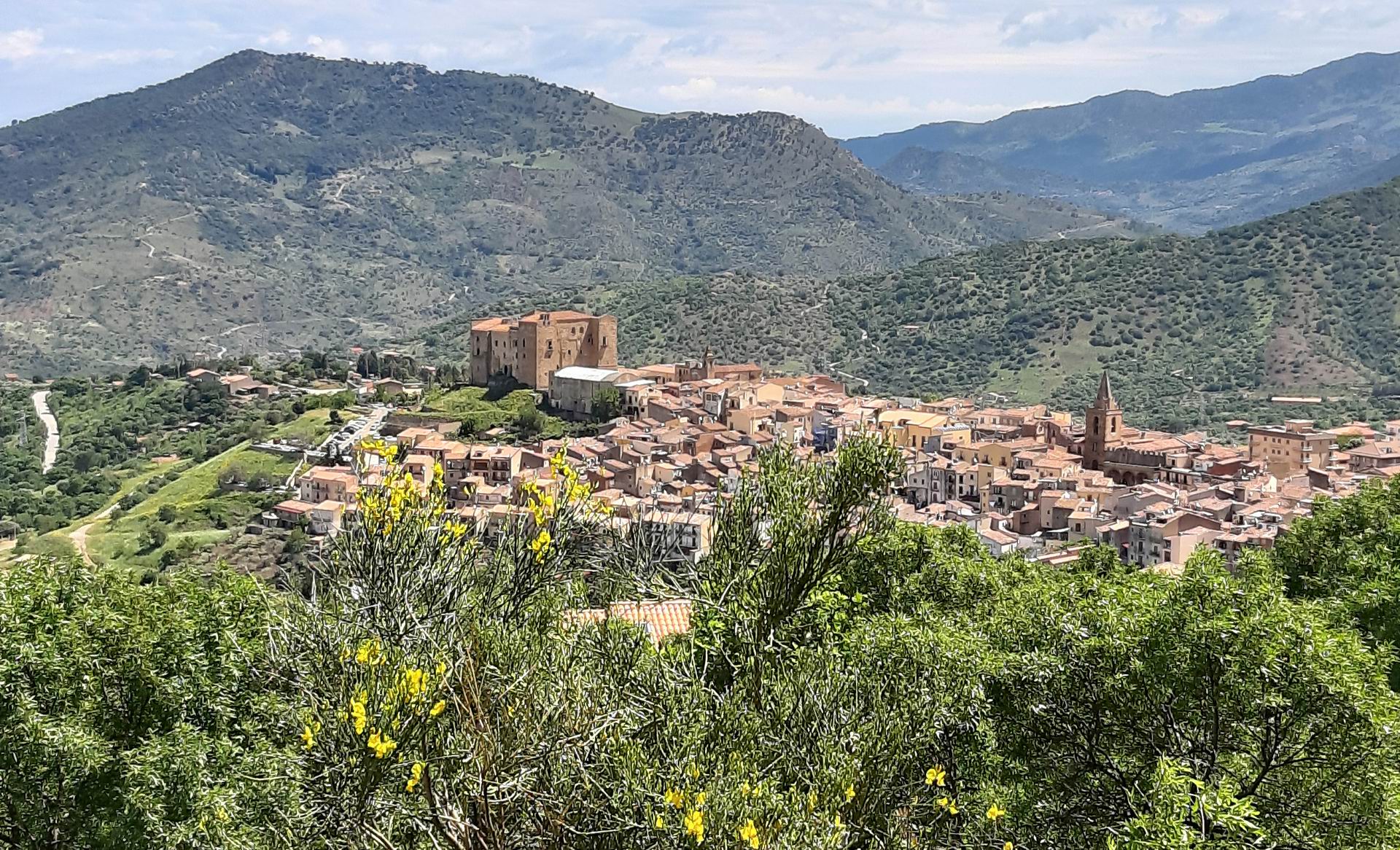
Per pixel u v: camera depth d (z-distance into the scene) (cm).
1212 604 2603
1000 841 2202
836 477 1992
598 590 1930
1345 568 4656
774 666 1936
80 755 2656
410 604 1636
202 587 3744
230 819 1831
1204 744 2522
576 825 1534
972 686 2583
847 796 1688
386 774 1461
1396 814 2297
